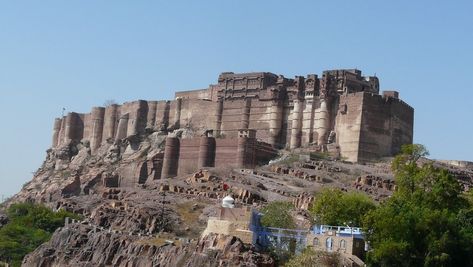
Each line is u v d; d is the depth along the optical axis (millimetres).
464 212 139500
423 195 144250
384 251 123438
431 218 128000
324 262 127438
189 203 194375
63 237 181750
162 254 151625
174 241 161250
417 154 181875
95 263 163875
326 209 155250
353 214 153125
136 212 183125
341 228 142625
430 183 150750
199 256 139875
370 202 160625
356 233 136750
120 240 167125
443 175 149125
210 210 184500
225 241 141000
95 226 182500
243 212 145125
